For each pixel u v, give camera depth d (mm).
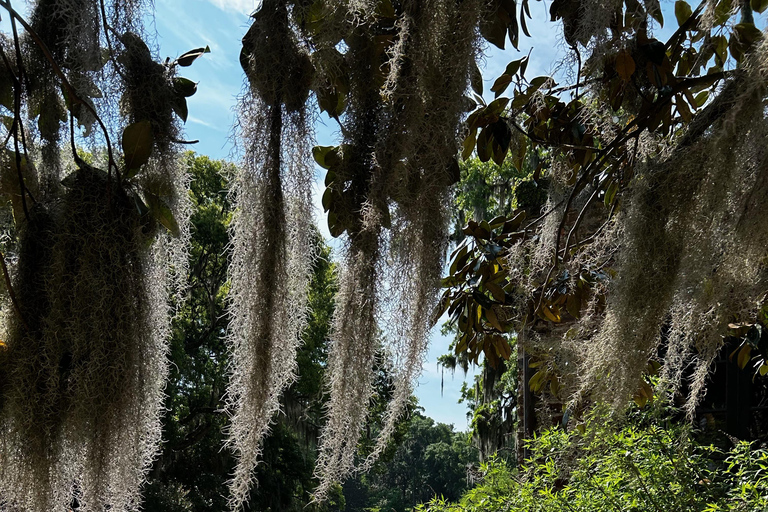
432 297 1955
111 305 1862
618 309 2016
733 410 4684
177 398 15562
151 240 2033
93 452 1851
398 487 40812
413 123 1823
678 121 2885
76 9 1767
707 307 2098
